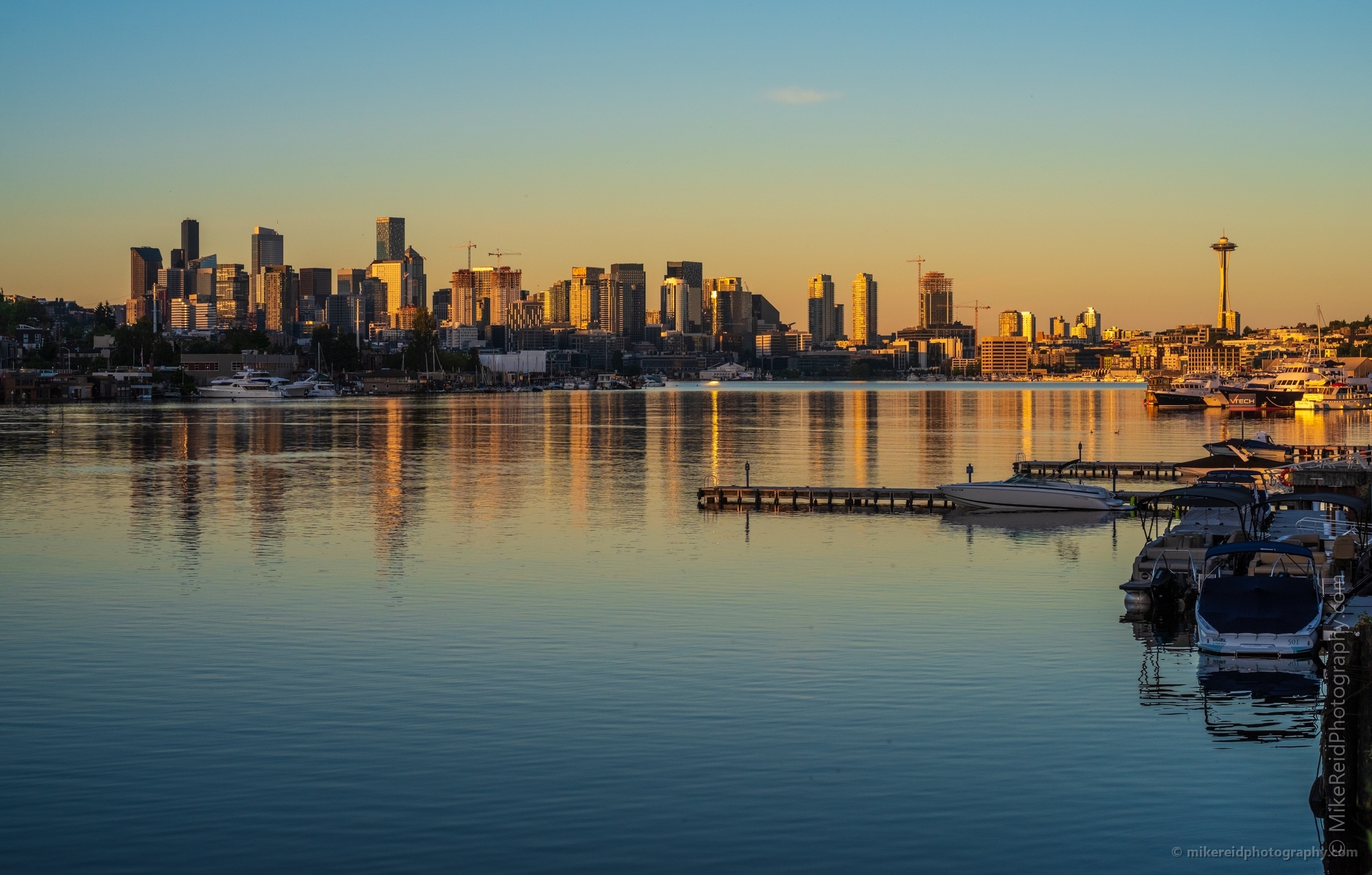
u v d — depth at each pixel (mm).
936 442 169250
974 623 50156
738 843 28922
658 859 28156
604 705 38656
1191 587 52406
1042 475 117062
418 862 27969
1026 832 29438
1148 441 173625
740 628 49125
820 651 45344
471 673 42250
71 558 65938
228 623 49969
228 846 28672
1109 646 46094
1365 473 82500
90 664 43406
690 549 70000
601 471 119812
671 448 154125
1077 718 37406
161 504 90812
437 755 34219
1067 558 67375
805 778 32562
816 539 74250
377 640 46969
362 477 112500
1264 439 127500
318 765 33531
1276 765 33531
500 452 145500
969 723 36875
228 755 34250
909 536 75625
